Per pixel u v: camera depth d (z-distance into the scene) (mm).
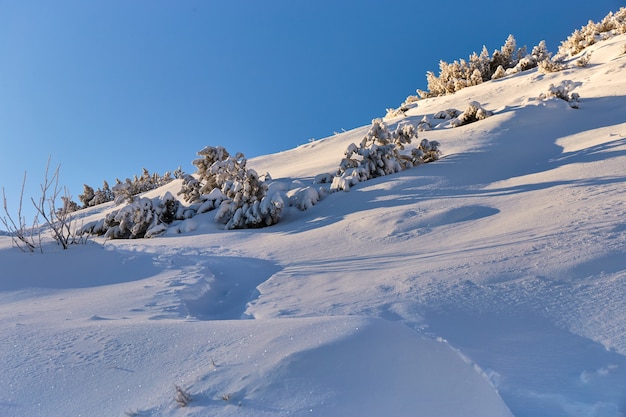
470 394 1832
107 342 2539
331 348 1973
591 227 4375
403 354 1990
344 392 1716
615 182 6078
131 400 1875
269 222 8914
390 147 10875
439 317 2955
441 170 9781
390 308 3203
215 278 5340
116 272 5777
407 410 1659
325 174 11625
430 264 4266
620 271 3305
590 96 13844
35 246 7375
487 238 4848
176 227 9719
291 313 3381
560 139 10375
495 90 20281
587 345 2410
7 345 2604
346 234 6605
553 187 6598
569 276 3365
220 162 11117
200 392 1834
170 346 2395
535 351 2402
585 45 24750
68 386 2049
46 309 3914
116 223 10367
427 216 6426
